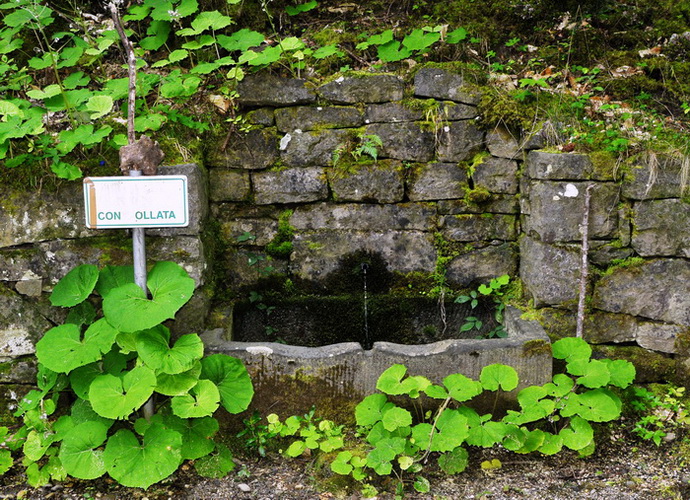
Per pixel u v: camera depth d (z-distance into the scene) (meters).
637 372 3.06
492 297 3.31
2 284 2.77
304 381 2.74
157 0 3.35
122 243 2.80
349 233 3.31
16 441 2.60
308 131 3.21
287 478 2.52
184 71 3.44
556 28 3.65
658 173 2.88
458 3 3.69
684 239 2.92
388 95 3.18
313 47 3.52
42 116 2.75
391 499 2.38
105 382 2.39
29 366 2.84
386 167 3.22
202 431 2.54
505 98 3.14
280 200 3.26
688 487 2.44
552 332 3.05
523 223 3.23
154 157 2.49
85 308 2.74
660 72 3.44
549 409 2.54
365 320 3.36
